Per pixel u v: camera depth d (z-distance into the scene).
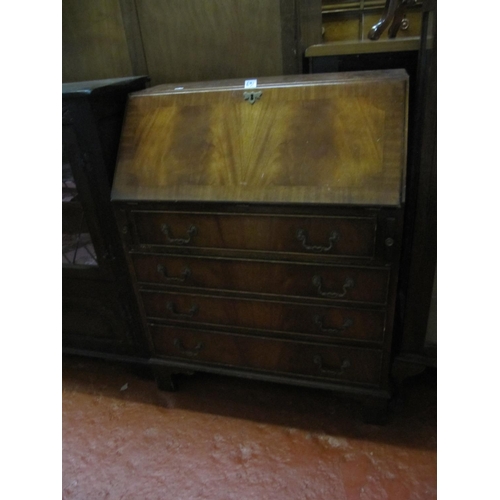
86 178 1.23
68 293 1.47
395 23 1.37
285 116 1.08
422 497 1.10
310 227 1.05
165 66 1.63
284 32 1.46
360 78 1.07
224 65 1.57
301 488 1.16
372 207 0.97
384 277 1.06
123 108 1.28
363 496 1.12
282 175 1.06
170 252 1.23
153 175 1.16
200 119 1.15
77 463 1.29
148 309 1.36
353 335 1.17
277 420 1.37
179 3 1.50
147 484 1.21
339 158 1.02
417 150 1.04
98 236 1.31
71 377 1.64
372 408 1.27
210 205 1.11
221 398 1.48
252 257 1.15
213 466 1.24
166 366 1.44
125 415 1.45
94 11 1.59
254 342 1.29
